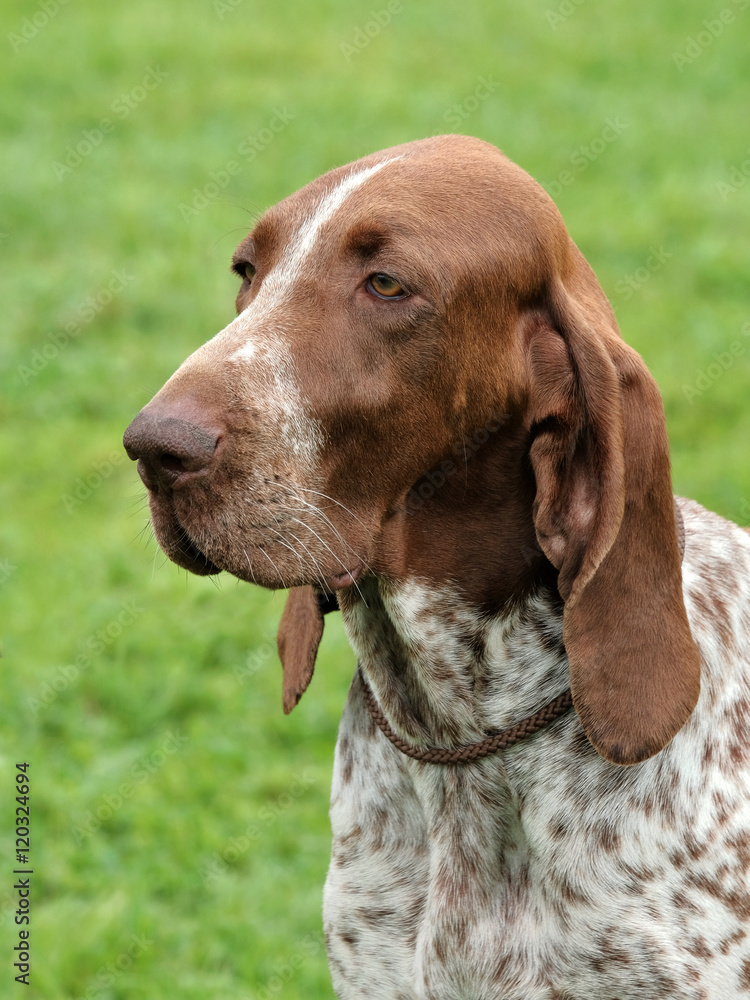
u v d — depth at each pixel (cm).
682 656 652
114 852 1065
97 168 2586
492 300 661
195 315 2027
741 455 1582
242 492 635
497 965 686
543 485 664
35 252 2241
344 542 669
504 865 696
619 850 668
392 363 651
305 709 1223
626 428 649
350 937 733
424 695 718
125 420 1756
